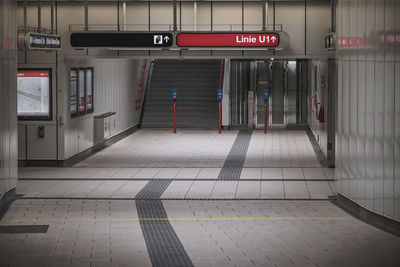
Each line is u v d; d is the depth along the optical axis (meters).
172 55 19.53
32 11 19.81
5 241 10.04
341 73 14.78
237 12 19.42
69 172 18.69
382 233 10.77
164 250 9.34
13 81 14.95
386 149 11.16
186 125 29.78
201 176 17.95
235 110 29.62
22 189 15.88
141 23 19.56
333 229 11.19
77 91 21.17
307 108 29.55
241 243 9.90
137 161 20.80
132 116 28.95
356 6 13.20
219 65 32.81
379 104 11.55
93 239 10.21
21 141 19.92
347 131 14.04
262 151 23.00
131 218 12.38
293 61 29.45
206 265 8.34
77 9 19.78
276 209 13.51
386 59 11.11
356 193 13.20
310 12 19.31
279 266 8.26
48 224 11.62
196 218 12.41
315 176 17.98
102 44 17.48
